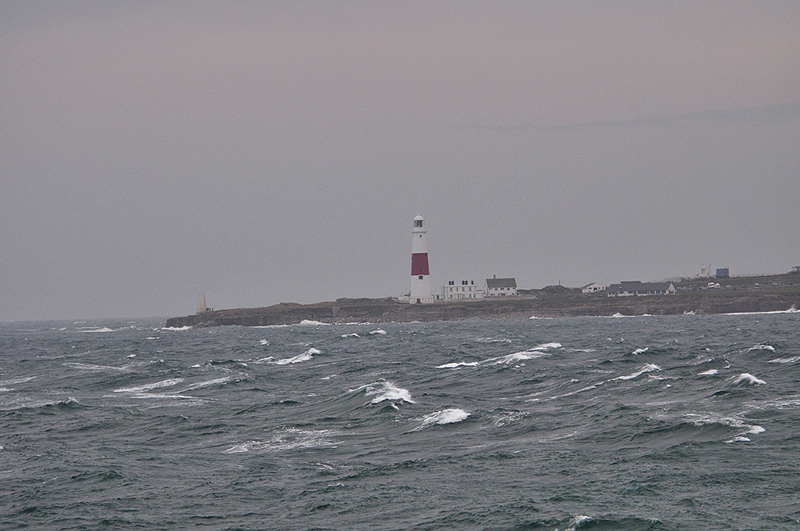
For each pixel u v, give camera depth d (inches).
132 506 5275.6
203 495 5467.5
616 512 4662.9
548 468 5738.2
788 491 4879.4
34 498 5506.9
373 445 6820.9
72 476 6053.2
